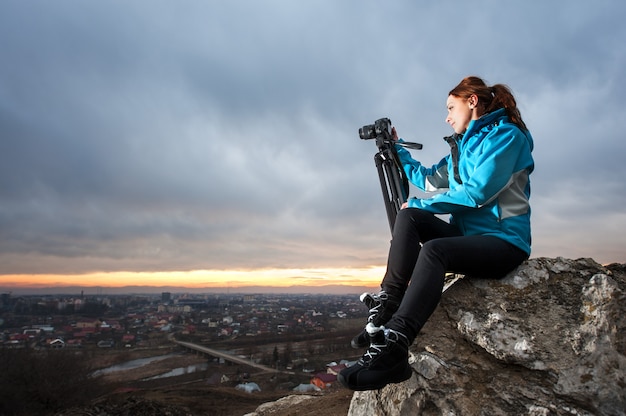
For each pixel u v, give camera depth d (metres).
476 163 1.97
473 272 2.03
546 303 2.02
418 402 1.94
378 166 2.58
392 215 2.46
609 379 1.76
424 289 1.75
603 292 1.96
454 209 2.00
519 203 1.98
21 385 16.36
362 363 1.72
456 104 2.25
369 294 1.94
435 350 2.05
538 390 1.84
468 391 1.91
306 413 5.98
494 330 1.98
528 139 2.08
